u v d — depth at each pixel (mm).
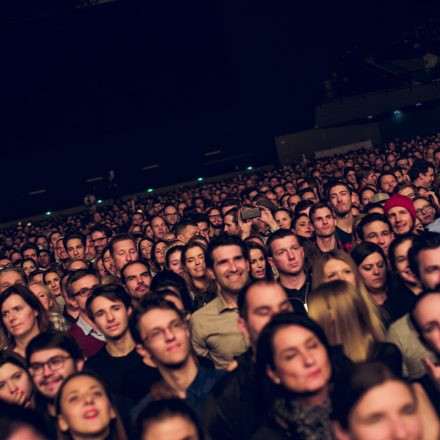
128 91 43906
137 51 42250
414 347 4695
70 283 6703
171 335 4543
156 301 4617
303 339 3699
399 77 48969
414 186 9906
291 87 45312
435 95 46438
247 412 4309
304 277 6902
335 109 46438
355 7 42406
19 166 45531
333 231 8531
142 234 13570
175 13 40875
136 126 45719
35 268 11602
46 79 42281
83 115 44375
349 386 3146
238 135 46781
